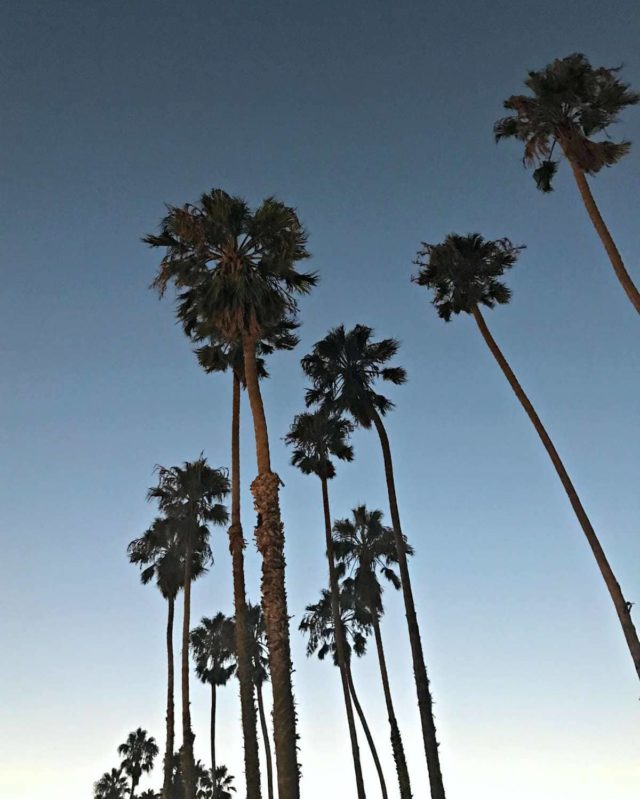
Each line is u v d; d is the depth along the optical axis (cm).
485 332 2778
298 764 1564
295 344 2973
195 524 3788
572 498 2430
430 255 2880
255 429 1970
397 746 3522
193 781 3094
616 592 2233
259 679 5084
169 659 3812
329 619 4666
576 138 2425
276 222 2233
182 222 2197
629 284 2192
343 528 4238
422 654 2627
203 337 2395
